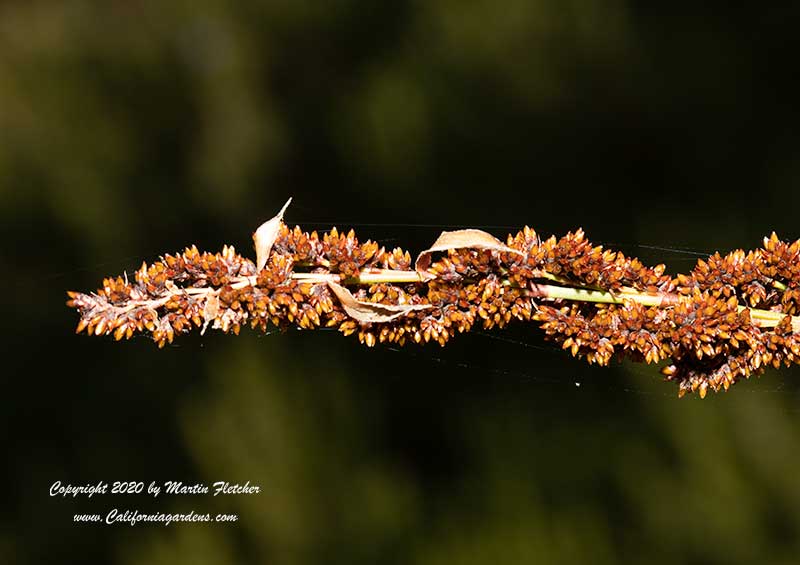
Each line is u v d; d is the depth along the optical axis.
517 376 1.74
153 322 1.04
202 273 1.04
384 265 1.05
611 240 1.85
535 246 1.05
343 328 1.04
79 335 1.83
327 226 1.93
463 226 1.88
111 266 1.92
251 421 1.76
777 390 1.68
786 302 1.05
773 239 1.05
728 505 1.65
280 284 1.04
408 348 1.75
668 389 1.70
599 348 1.05
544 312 1.05
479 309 1.04
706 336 1.04
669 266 1.76
